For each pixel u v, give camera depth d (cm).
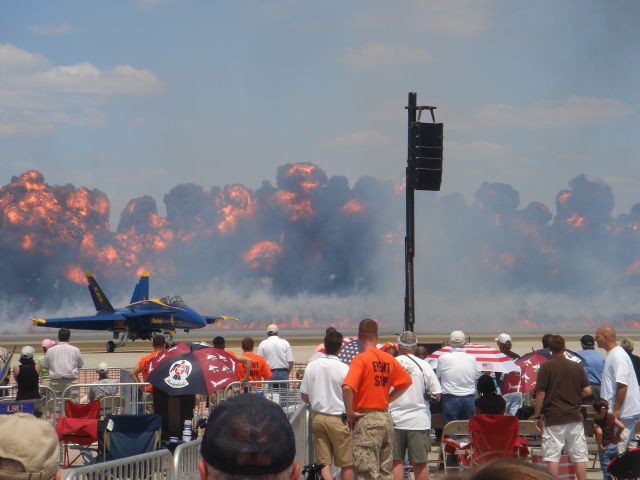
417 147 3722
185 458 1833
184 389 2600
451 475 371
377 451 2188
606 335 2398
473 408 2694
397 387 2216
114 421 2558
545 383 2369
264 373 3466
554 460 2362
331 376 2275
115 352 14062
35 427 664
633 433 2514
